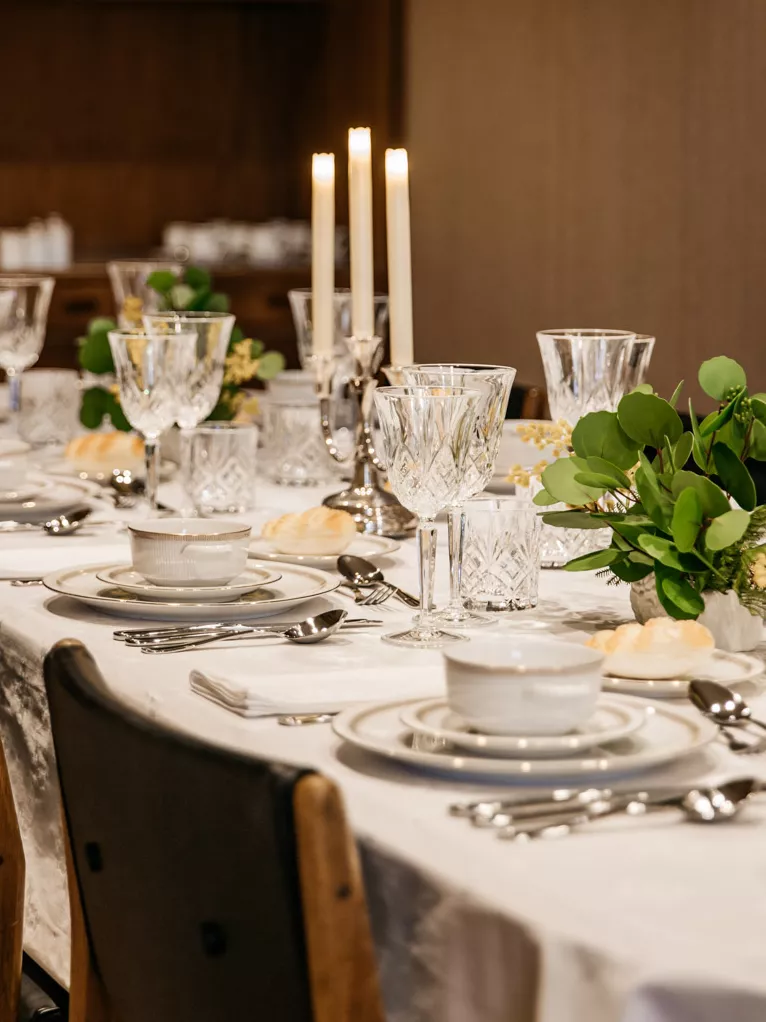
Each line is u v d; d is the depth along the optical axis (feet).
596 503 4.34
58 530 6.09
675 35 16.24
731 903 2.35
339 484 7.72
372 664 4.00
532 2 17.25
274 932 2.43
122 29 18.62
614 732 2.98
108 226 18.90
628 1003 2.11
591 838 2.65
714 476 4.49
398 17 17.40
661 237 16.61
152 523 4.86
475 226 17.75
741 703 3.39
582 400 5.57
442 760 2.90
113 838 2.94
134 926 2.94
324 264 6.36
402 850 2.58
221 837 2.52
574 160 17.17
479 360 18.02
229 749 2.55
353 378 6.26
